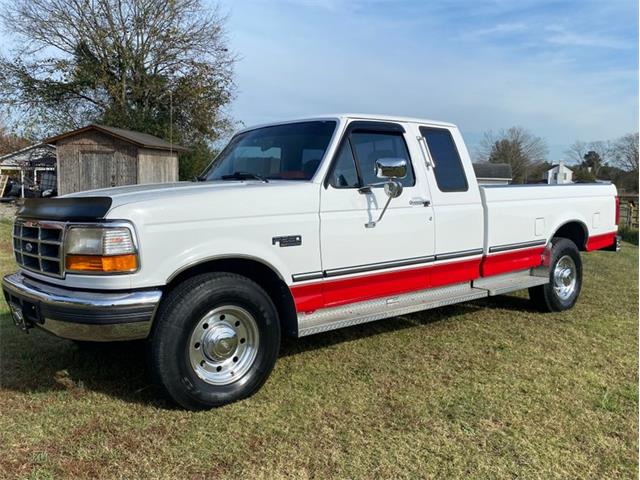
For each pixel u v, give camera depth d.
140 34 28.70
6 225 15.98
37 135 29.58
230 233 3.72
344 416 3.59
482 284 5.67
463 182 5.37
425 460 3.06
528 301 6.99
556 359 4.77
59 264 3.51
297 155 4.57
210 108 29.69
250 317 3.81
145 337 3.43
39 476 2.84
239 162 5.02
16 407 3.65
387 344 5.12
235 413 3.62
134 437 3.27
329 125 4.56
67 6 27.83
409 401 3.84
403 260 4.79
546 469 3.00
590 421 3.58
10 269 8.51
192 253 3.55
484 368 4.52
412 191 4.89
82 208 3.46
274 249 3.95
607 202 7.11
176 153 23.52
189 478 2.87
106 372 4.30
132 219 3.37
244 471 2.93
